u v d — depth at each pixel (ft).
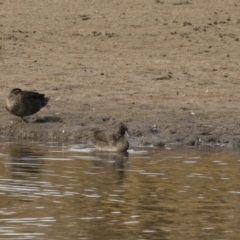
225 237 50.34
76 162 72.38
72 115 93.45
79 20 139.54
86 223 52.54
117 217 54.08
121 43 130.31
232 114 95.61
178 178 66.13
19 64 117.29
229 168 70.49
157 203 57.93
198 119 92.73
